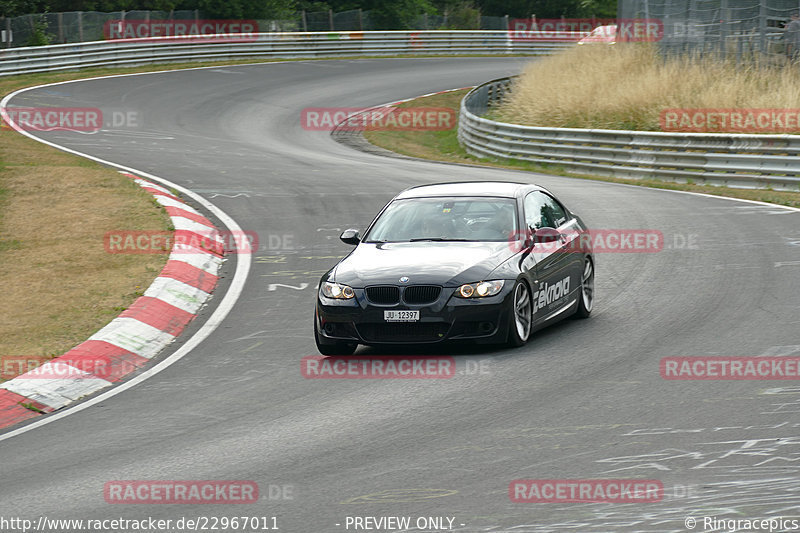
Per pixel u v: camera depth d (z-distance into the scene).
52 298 30.80
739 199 48.41
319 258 36.44
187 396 21.44
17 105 86.12
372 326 23.08
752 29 76.38
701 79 72.81
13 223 41.59
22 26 112.38
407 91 108.31
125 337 26.30
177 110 91.44
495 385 20.69
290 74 115.56
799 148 52.78
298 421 18.94
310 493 14.93
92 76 105.81
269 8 159.75
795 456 15.45
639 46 85.81
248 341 26.30
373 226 26.34
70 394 22.39
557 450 16.33
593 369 21.53
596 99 75.31
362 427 18.28
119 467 16.83
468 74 121.62
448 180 55.53
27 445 18.69
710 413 17.97
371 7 178.38
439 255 24.05
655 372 20.97
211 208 46.56
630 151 60.81
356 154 73.88
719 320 25.42
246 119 89.94
